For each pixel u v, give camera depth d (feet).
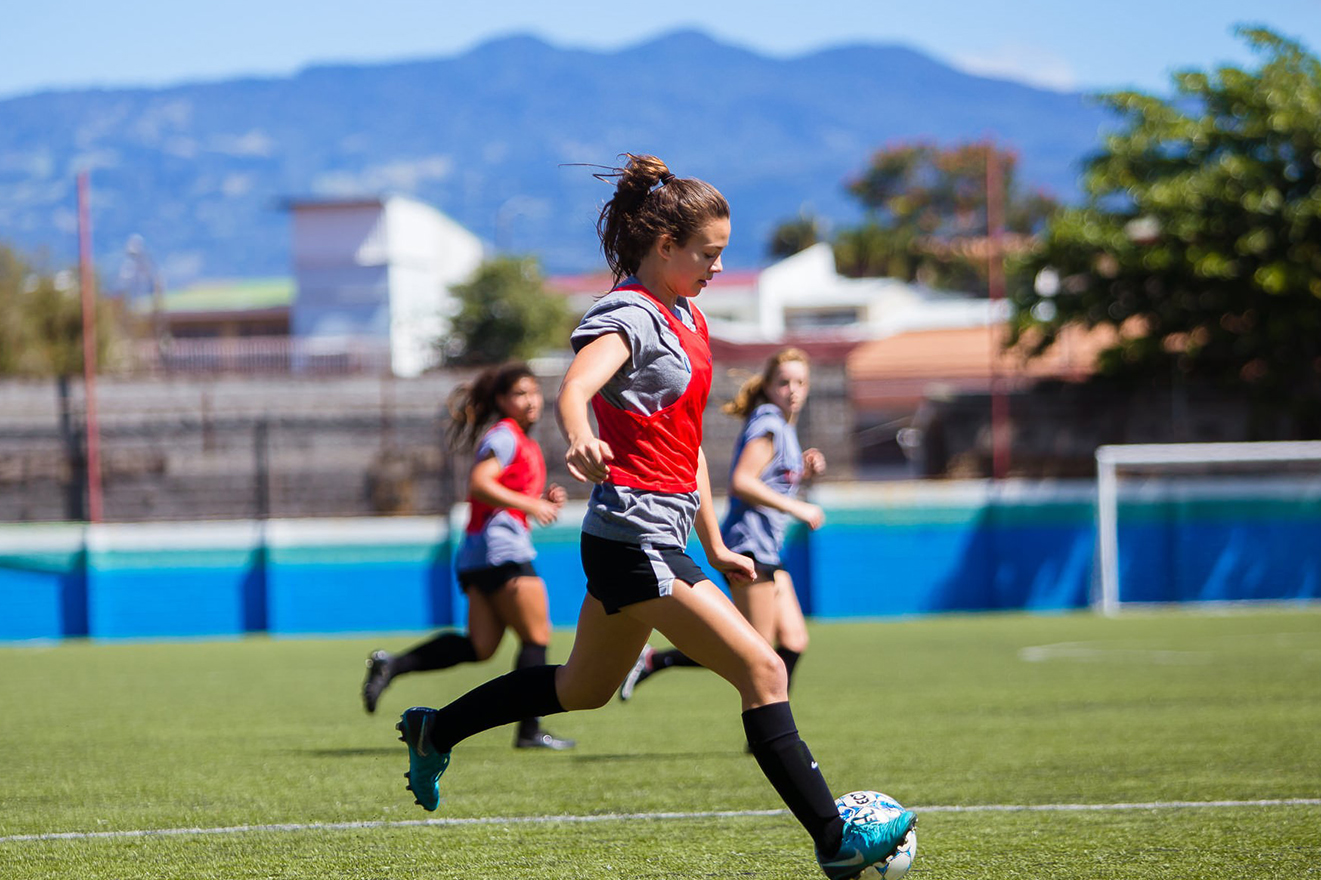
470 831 44.16
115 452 202.49
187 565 166.81
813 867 38.32
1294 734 67.05
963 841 41.75
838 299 589.32
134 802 50.90
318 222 511.40
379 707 87.40
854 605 173.99
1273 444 179.42
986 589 176.96
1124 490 177.99
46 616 164.14
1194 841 41.24
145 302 392.06
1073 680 96.89
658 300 32.78
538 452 65.98
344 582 168.14
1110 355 203.10
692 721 77.51
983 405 215.51
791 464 60.39
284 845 42.19
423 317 440.45
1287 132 201.36
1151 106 210.18
